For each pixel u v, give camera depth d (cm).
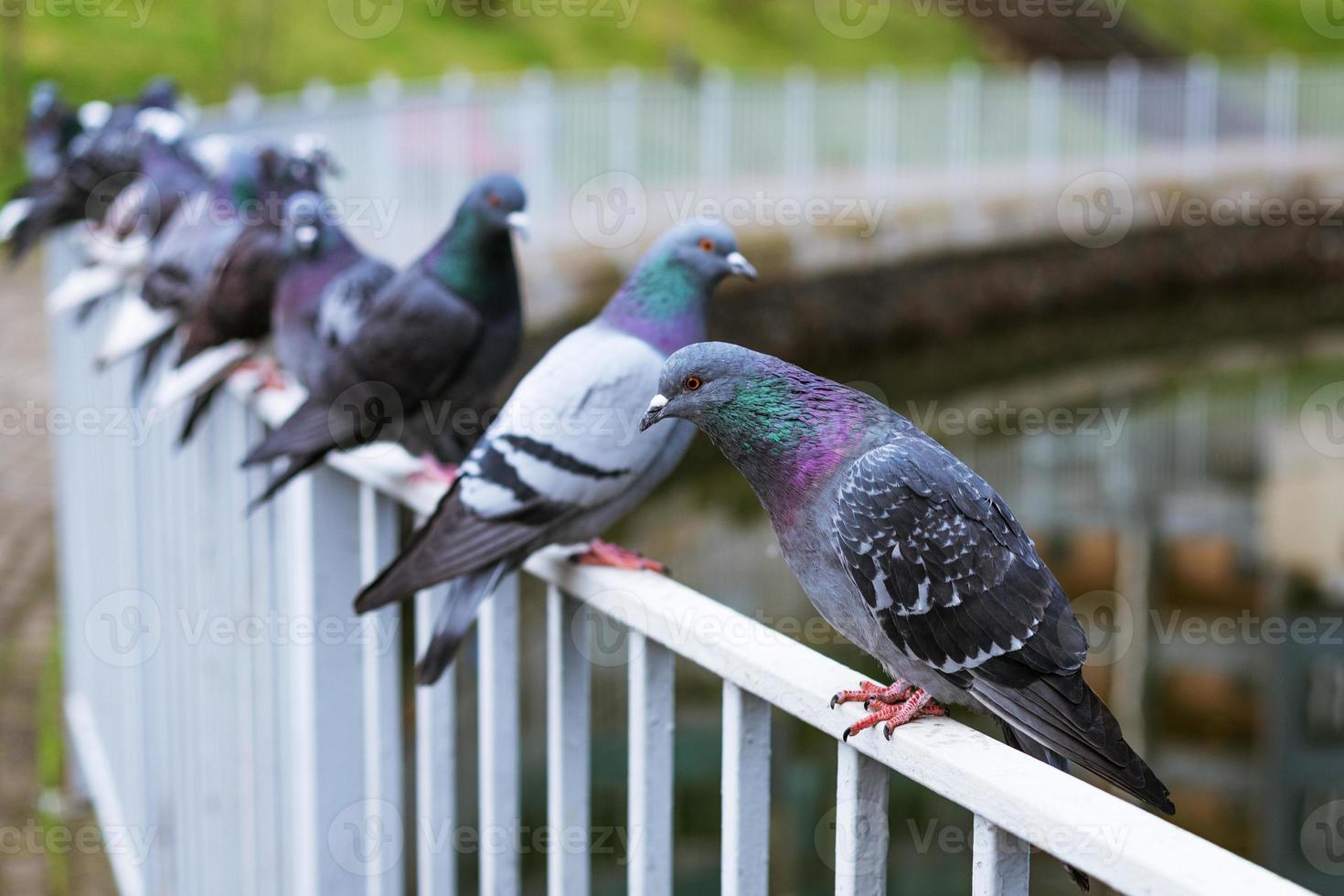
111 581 554
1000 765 166
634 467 292
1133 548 1380
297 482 327
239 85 2298
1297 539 1394
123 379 523
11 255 728
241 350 437
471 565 275
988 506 208
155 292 512
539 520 281
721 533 1144
